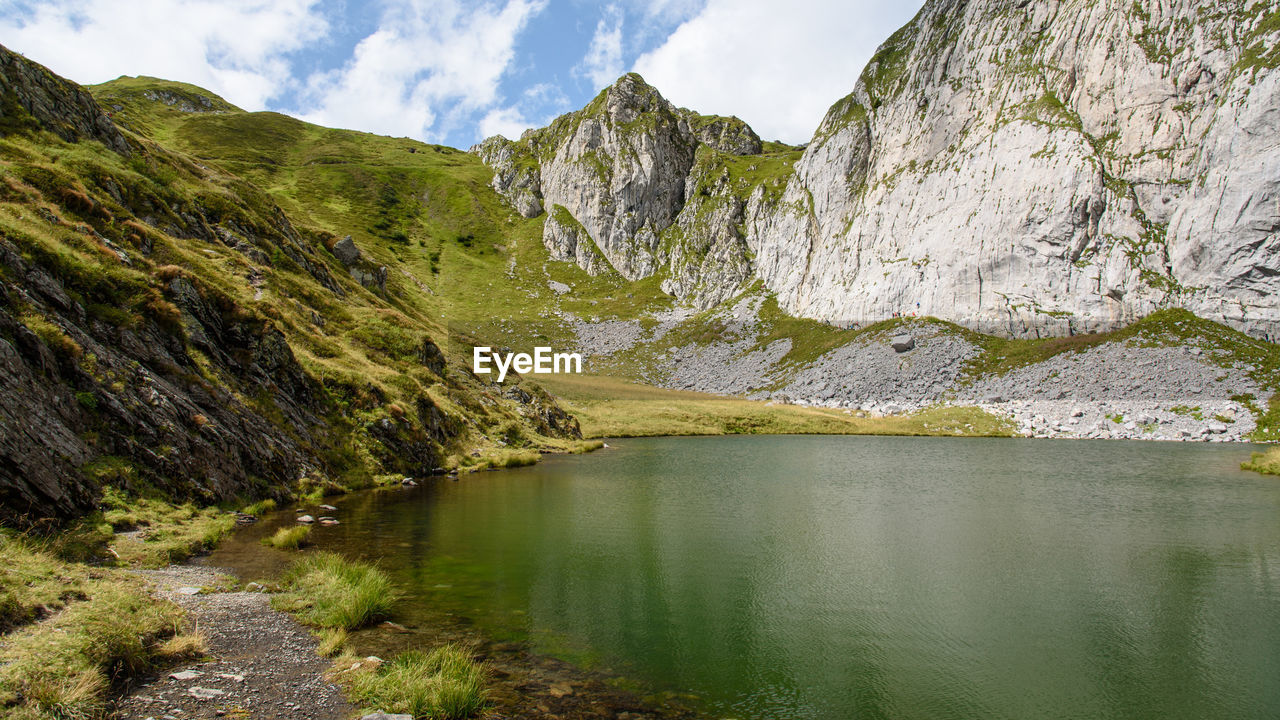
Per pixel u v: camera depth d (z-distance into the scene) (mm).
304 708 10211
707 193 195125
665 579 19344
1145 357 80000
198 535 20469
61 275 25422
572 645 14047
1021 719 11422
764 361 127750
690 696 11852
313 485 31016
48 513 17469
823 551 23016
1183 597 18234
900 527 27047
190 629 12992
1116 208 94500
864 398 97812
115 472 20750
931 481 41000
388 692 10656
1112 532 26172
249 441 28641
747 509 31000
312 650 12727
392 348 54906
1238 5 92688
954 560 21938
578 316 166125
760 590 18500
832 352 116188
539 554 21859
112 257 29734
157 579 16359
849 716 11352
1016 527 27172
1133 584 19344
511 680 12109
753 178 193625
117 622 11633
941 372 95688
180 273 31750
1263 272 80062
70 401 20906
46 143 45156
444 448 45719
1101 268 93000
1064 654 14414
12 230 25219
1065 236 96812
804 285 146375
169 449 23453
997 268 102375
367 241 177125
